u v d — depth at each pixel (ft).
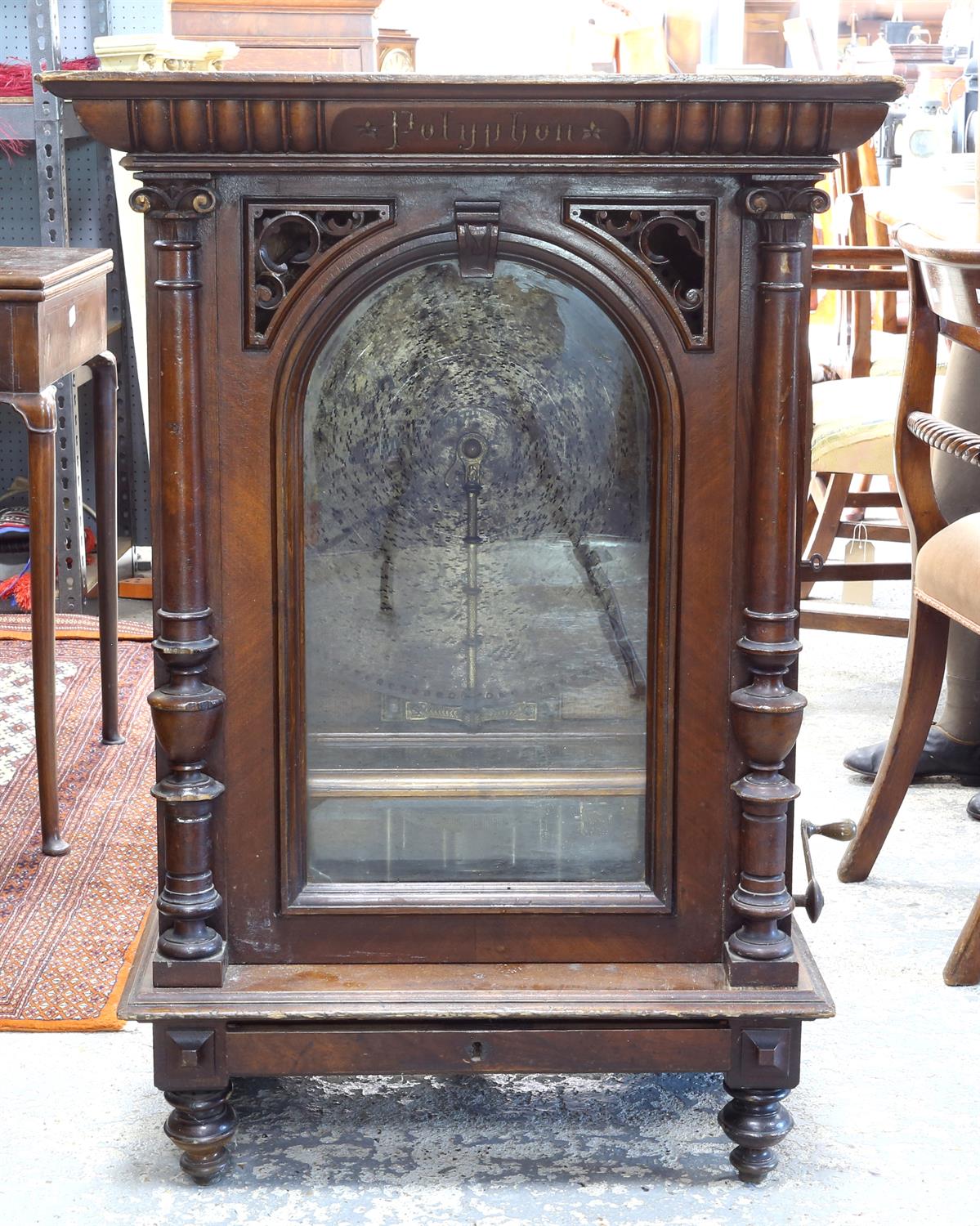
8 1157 4.35
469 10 7.73
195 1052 4.07
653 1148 4.43
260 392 3.89
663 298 3.85
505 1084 4.81
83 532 10.60
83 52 11.33
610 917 4.20
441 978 4.14
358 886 4.21
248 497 3.95
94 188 11.42
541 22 5.83
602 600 4.12
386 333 3.93
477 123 3.62
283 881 4.15
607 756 4.21
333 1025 4.11
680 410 3.92
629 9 5.24
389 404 3.98
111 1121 4.55
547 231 3.78
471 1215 4.08
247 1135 4.49
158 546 3.99
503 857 4.26
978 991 5.44
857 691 9.25
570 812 4.24
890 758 6.25
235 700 4.06
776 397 3.85
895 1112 4.61
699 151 3.71
